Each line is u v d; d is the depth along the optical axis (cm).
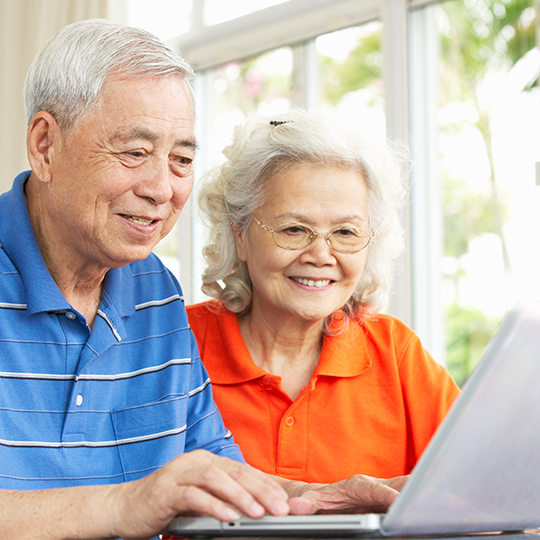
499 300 230
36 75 100
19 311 105
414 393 141
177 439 116
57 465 103
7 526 80
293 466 133
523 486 77
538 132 223
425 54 240
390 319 151
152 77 98
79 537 80
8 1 304
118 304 116
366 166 130
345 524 71
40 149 101
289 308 131
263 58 285
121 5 292
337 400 138
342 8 255
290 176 128
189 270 291
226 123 299
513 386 67
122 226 101
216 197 145
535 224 224
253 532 75
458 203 238
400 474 138
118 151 97
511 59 228
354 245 130
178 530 79
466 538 79
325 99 266
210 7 300
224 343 142
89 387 109
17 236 107
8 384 102
